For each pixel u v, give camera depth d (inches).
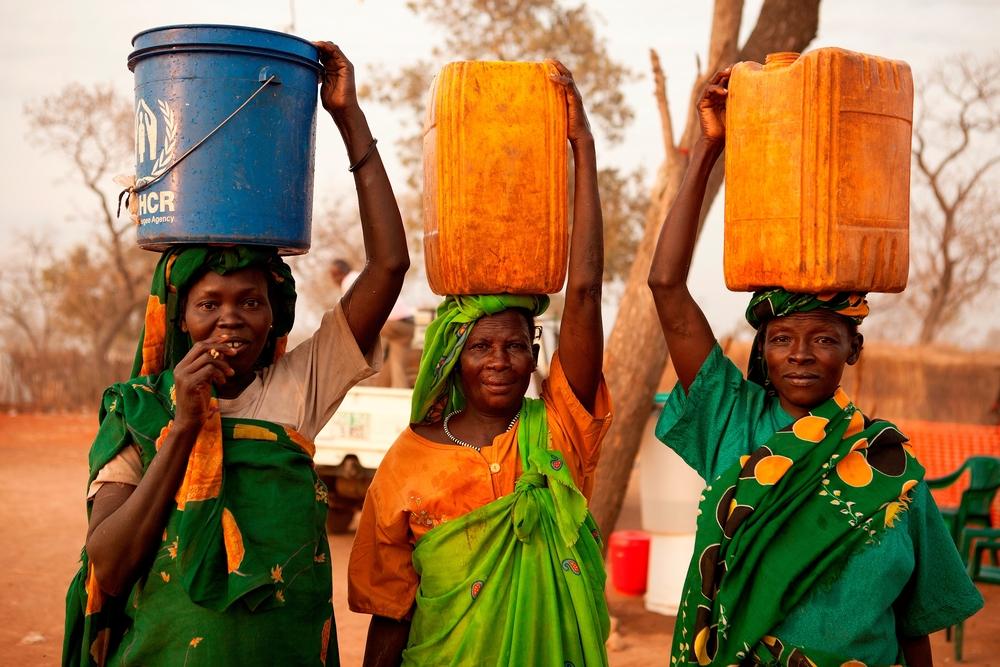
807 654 109.6
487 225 118.9
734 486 116.2
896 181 115.3
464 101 118.2
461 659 118.4
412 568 126.5
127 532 106.3
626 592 307.7
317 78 117.4
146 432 110.3
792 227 112.8
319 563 117.1
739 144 116.5
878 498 111.4
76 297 1355.8
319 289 1305.4
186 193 109.2
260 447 113.7
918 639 119.4
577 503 122.0
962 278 1669.5
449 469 123.8
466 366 124.2
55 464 605.6
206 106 108.7
